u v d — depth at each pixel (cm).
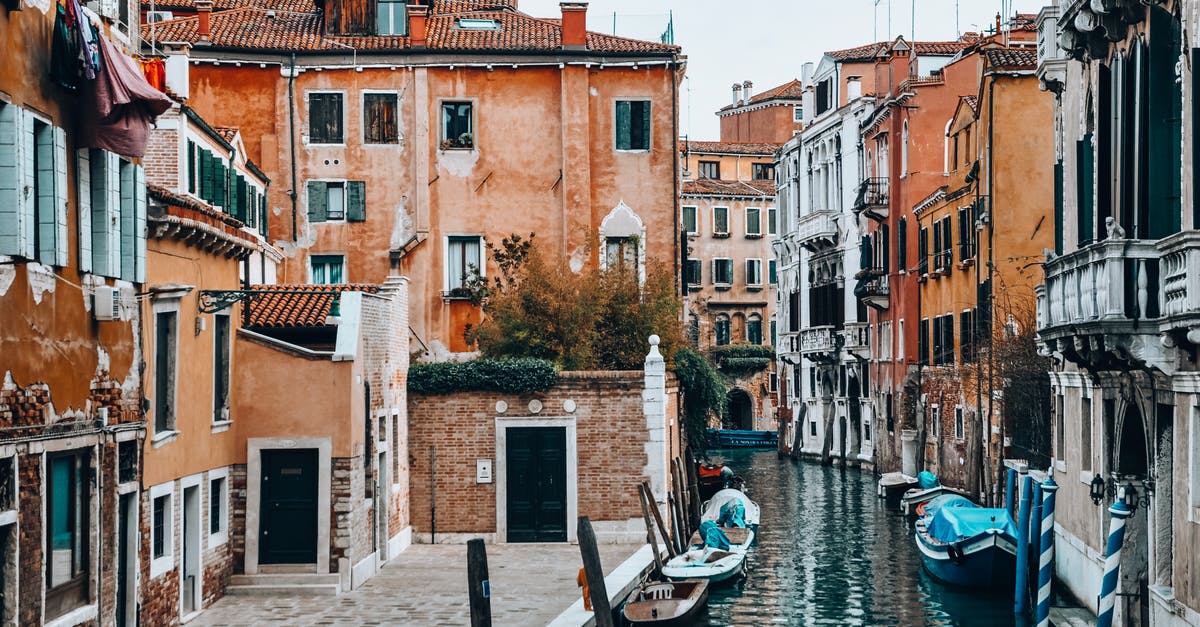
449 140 3272
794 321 6284
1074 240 2270
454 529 2669
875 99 5269
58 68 1365
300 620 1873
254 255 2848
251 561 2088
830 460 5578
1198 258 1496
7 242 1256
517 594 2105
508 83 3272
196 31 3284
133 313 1614
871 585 2688
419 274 3253
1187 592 1595
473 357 3250
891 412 4819
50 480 1370
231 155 2609
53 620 1369
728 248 7594
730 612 2434
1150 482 1800
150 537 1684
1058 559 2500
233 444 2088
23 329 1295
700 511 3303
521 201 3269
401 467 2577
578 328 2950
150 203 1689
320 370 2100
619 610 2148
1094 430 2144
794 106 8269
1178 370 1630
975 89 4572
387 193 3266
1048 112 3500
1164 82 1650
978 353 3447
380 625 1847
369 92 3259
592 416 2655
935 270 4209
